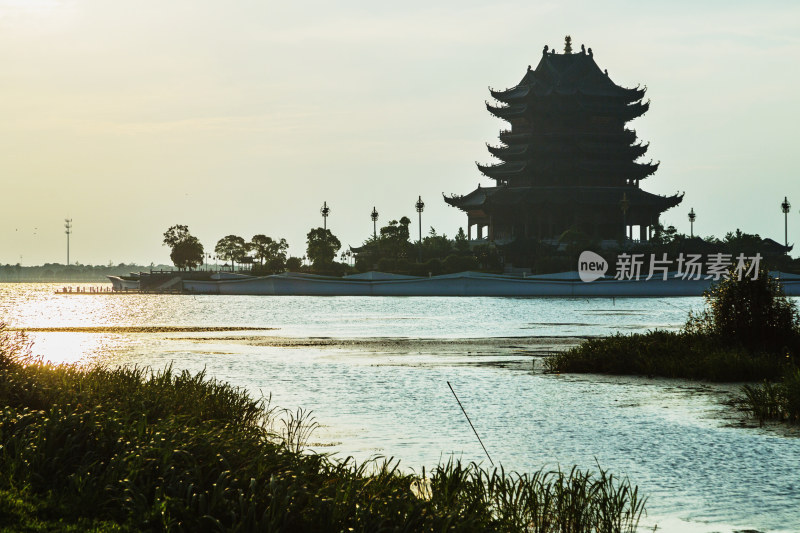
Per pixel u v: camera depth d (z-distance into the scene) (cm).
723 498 2562
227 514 1856
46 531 1734
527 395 4659
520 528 2075
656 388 4891
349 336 9706
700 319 6162
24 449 2112
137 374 4147
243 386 5075
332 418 3897
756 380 5144
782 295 5891
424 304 19812
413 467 2898
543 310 16612
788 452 3178
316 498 1923
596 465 2984
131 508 1862
